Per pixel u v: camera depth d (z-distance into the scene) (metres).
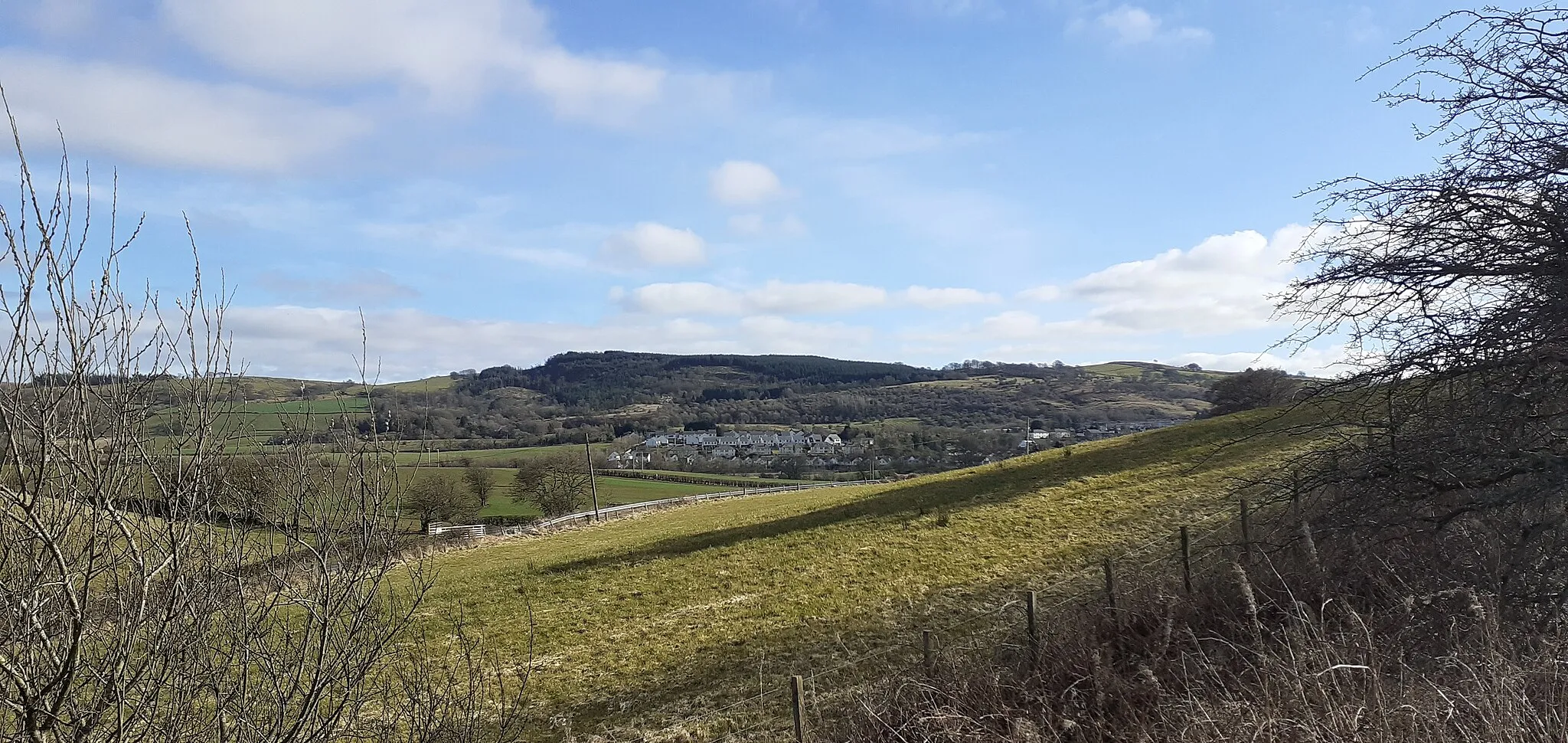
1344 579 8.44
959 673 9.48
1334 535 8.82
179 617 4.41
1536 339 7.34
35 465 3.98
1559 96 7.22
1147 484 29.89
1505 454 7.51
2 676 4.19
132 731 4.44
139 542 4.30
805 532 30.11
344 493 5.17
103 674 4.26
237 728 4.77
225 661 4.70
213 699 4.83
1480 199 7.69
